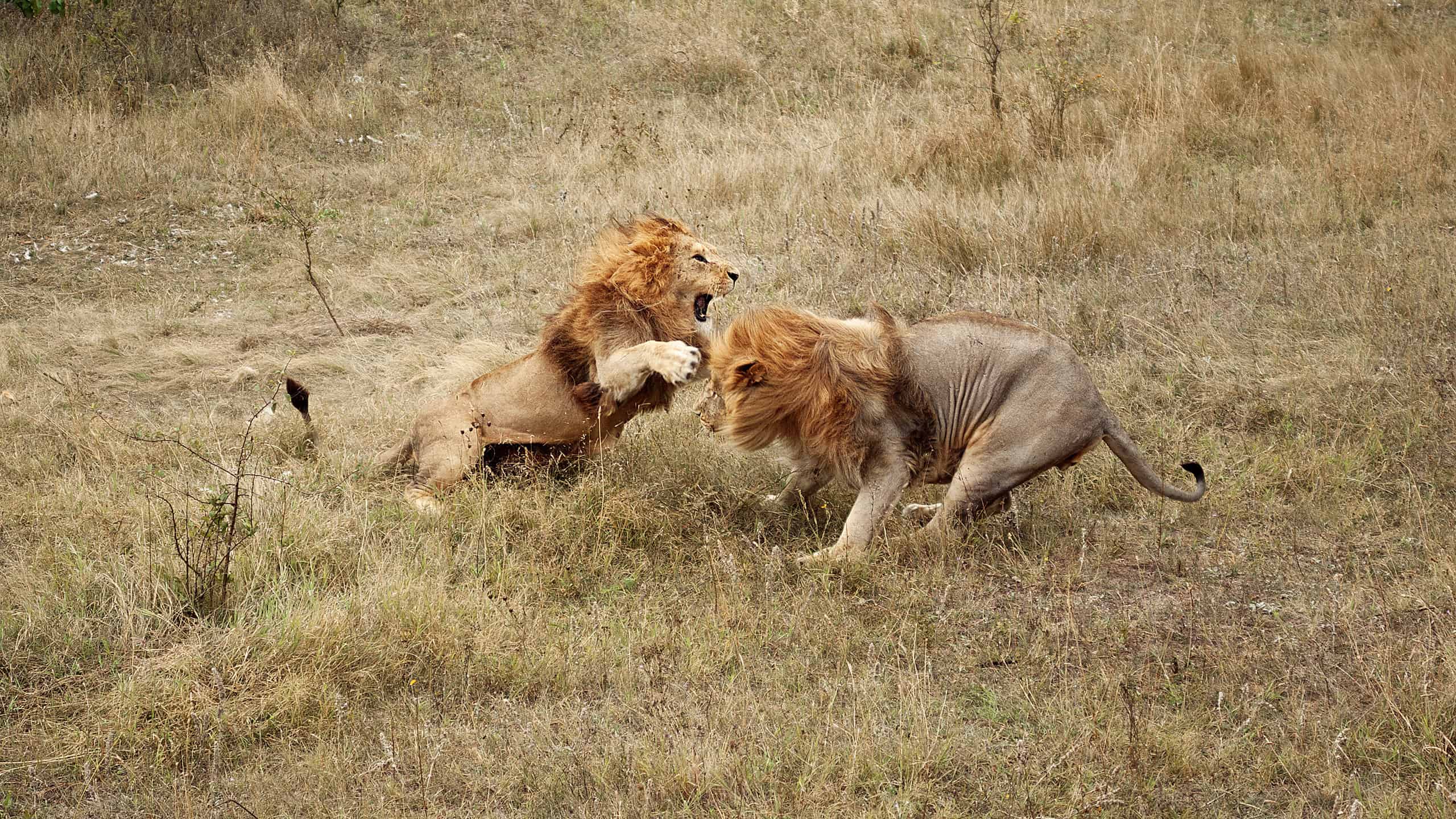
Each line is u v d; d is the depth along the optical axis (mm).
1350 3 26531
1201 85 21766
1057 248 16125
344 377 14742
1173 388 12766
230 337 15906
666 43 25938
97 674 8430
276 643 8484
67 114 22016
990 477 9867
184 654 8422
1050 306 14578
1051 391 9758
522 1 27328
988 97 21750
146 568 9281
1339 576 9664
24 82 23078
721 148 21641
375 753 7773
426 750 7645
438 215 19859
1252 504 10789
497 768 7598
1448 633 8633
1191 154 20031
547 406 11336
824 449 9945
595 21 26875
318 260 18312
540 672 8523
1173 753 7508
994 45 22031
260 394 14289
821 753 7570
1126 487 11055
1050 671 8484
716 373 10281
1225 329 13906
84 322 16125
